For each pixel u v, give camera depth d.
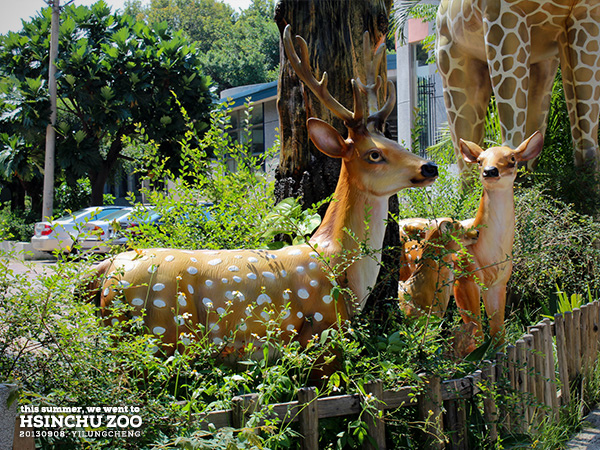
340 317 3.40
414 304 3.95
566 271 6.20
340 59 4.45
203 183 4.90
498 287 4.68
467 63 7.99
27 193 21.02
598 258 6.23
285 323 3.34
